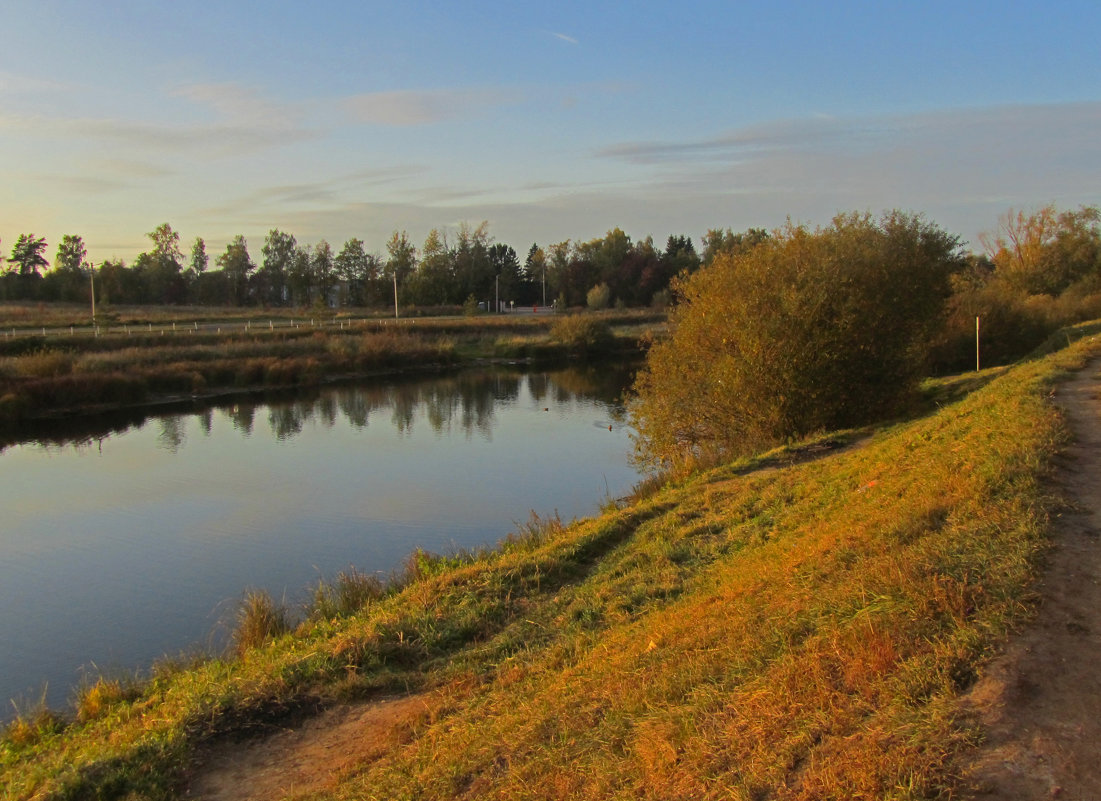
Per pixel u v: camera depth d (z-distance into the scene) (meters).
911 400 18.47
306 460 24.00
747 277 17.41
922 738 3.63
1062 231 49.28
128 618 12.04
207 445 26.70
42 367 34.88
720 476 13.62
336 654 7.73
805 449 14.84
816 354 16.45
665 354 18.72
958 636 4.36
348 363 48.25
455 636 8.15
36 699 9.38
